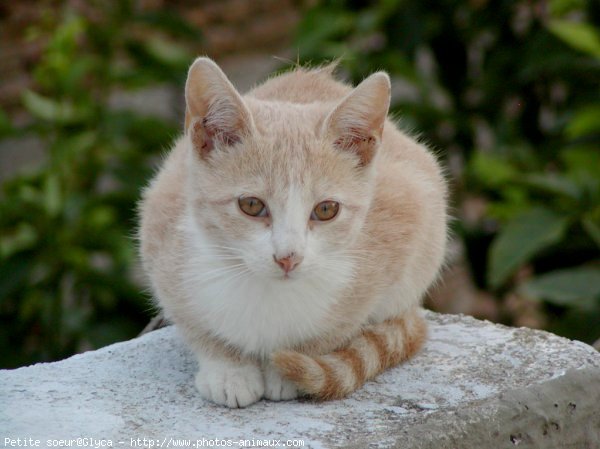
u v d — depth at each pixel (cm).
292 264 624
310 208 643
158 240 691
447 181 874
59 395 641
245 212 642
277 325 662
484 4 1155
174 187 702
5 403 625
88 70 1179
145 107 1731
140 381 670
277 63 1608
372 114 662
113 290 1052
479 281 1174
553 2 1134
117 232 1068
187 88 645
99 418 608
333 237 654
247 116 646
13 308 1074
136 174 1089
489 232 1145
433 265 747
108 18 1184
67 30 1138
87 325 1044
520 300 1245
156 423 606
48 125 1132
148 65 1195
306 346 676
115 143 1124
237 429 600
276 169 638
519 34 1174
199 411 627
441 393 648
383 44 1183
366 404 637
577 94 1135
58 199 1062
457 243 1215
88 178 1108
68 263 1055
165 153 972
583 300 945
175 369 691
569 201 1022
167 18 1193
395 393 652
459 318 780
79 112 1122
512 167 1096
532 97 1170
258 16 2027
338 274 661
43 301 1055
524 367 681
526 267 1174
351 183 660
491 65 1148
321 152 650
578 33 1066
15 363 1036
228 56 2002
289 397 649
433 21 1165
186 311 669
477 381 663
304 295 655
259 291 651
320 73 829
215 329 664
